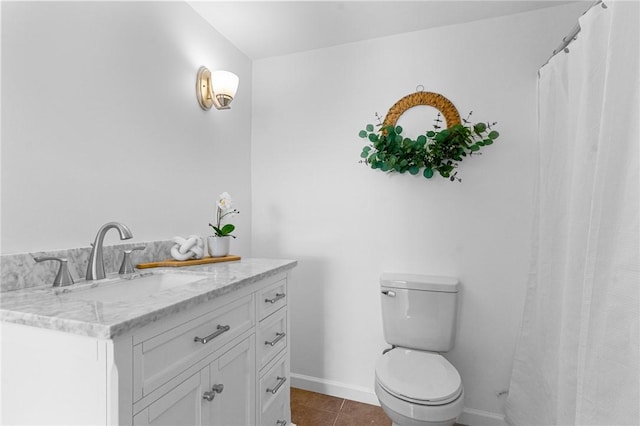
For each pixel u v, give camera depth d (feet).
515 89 5.45
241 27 5.94
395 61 6.16
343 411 5.97
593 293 2.90
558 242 4.31
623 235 2.66
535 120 5.34
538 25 5.35
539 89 5.04
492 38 5.59
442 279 5.65
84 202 3.64
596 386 2.81
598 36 3.34
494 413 5.54
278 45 6.59
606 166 2.85
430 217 5.92
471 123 5.67
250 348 3.83
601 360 2.78
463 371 5.71
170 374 2.61
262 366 4.11
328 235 6.63
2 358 2.52
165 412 2.59
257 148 7.18
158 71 4.70
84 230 3.65
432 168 5.79
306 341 6.79
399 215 6.12
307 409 6.03
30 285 3.10
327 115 6.64
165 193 4.82
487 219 5.59
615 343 2.67
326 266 6.64
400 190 6.11
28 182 3.13
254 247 7.21
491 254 5.57
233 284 3.35
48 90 3.29
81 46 3.61
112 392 2.13
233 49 6.52
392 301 5.62
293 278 6.88
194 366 2.89
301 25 5.88
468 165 5.70
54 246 3.34
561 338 3.78
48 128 3.29
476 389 5.65
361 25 5.87
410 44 6.07
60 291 3.02
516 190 5.43
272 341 4.34
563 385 3.68
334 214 6.58
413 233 6.03
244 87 6.93
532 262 5.10
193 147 5.41
